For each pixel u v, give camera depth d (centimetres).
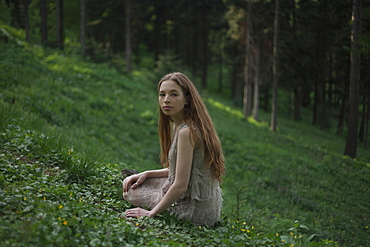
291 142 1855
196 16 3897
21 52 1758
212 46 4369
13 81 1236
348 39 1978
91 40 2609
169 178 317
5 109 715
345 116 3128
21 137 520
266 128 2216
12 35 2089
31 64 1622
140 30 4116
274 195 1021
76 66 1991
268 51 2734
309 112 3772
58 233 221
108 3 3578
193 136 293
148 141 1334
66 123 1092
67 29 2950
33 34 2467
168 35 4534
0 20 2273
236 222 369
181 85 301
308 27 2562
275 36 2245
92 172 413
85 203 304
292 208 923
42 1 2327
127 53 2794
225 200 783
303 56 2677
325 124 2792
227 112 2569
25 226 219
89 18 3544
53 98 1237
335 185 1173
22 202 263
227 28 3816
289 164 1352
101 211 302
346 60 2261
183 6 3856
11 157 420
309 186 1131
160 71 2692
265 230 550
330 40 2464
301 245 322
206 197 310
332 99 3341
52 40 2405
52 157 459
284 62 2712
